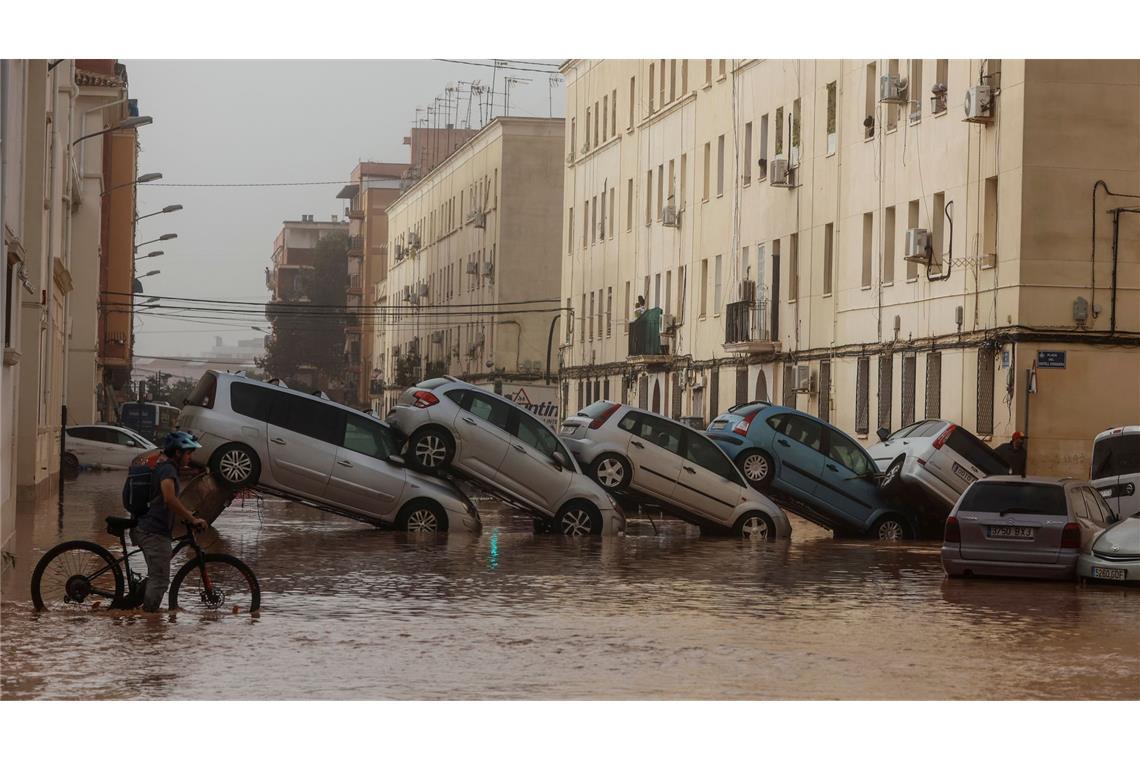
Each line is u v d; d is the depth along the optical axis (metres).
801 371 55.28
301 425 32.09
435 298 130.00
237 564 18.94
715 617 19.77
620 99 82.94
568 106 94.12
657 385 74.38
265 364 195.62
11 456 29.84
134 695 13.23
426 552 28.56
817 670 15.39
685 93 71.75
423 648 16.39
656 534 36.34
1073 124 40.59
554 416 76.31
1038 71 40.56
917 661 16.14
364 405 173.12
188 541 18.84
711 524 35.75
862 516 37.34
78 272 71.69
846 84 52.81
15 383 31.14
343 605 20.12
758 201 61.28
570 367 91.31
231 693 13.41
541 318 103.56
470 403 33.72
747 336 59.97
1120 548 24.98
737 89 64.31
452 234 122.69
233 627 17.59
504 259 103.50
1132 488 34.12
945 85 45.28
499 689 13.93
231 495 32.53
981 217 42.62
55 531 31.58
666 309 73.81
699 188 69.19
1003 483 26.22
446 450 33.31
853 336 51.47
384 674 14.62
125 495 18.67
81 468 64.88
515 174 103.50
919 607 21.52
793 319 57.09
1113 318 40.62
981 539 25.83
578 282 90.75
